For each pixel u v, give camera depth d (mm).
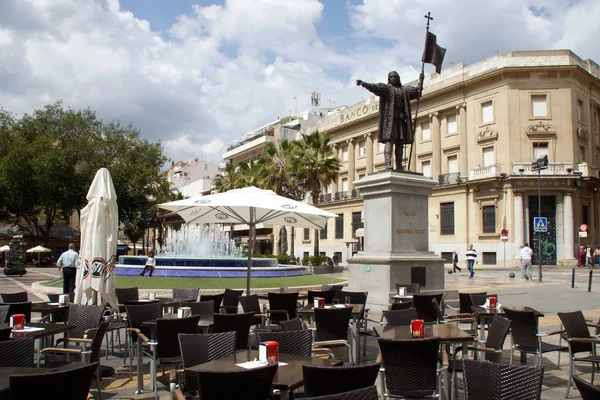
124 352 7629
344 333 6559
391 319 6352
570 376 5703
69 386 3383
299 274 22578
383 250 11211
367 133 49188
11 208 45375
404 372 4344
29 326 6082
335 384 3424
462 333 5391
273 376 3486
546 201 36781
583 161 38344
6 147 43188
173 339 5703
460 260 38969
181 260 20359
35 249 43281
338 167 36062
